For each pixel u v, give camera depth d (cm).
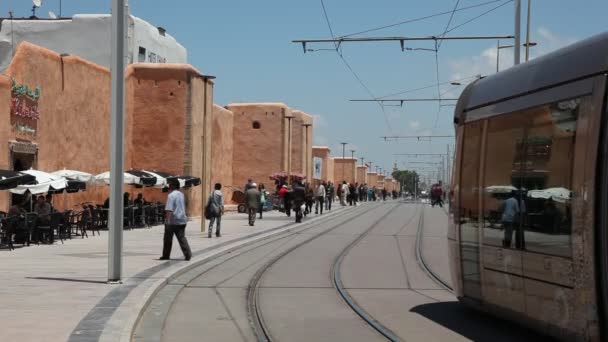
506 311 905
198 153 3947
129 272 1536
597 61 736
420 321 1047
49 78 2789
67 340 826
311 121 7406
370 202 8825
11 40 4522
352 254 2136
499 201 927
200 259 1839
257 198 3409
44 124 2744
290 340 920
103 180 2772
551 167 797
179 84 3812
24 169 2609
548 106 817
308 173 7250
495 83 987
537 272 819
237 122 6050
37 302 1113
